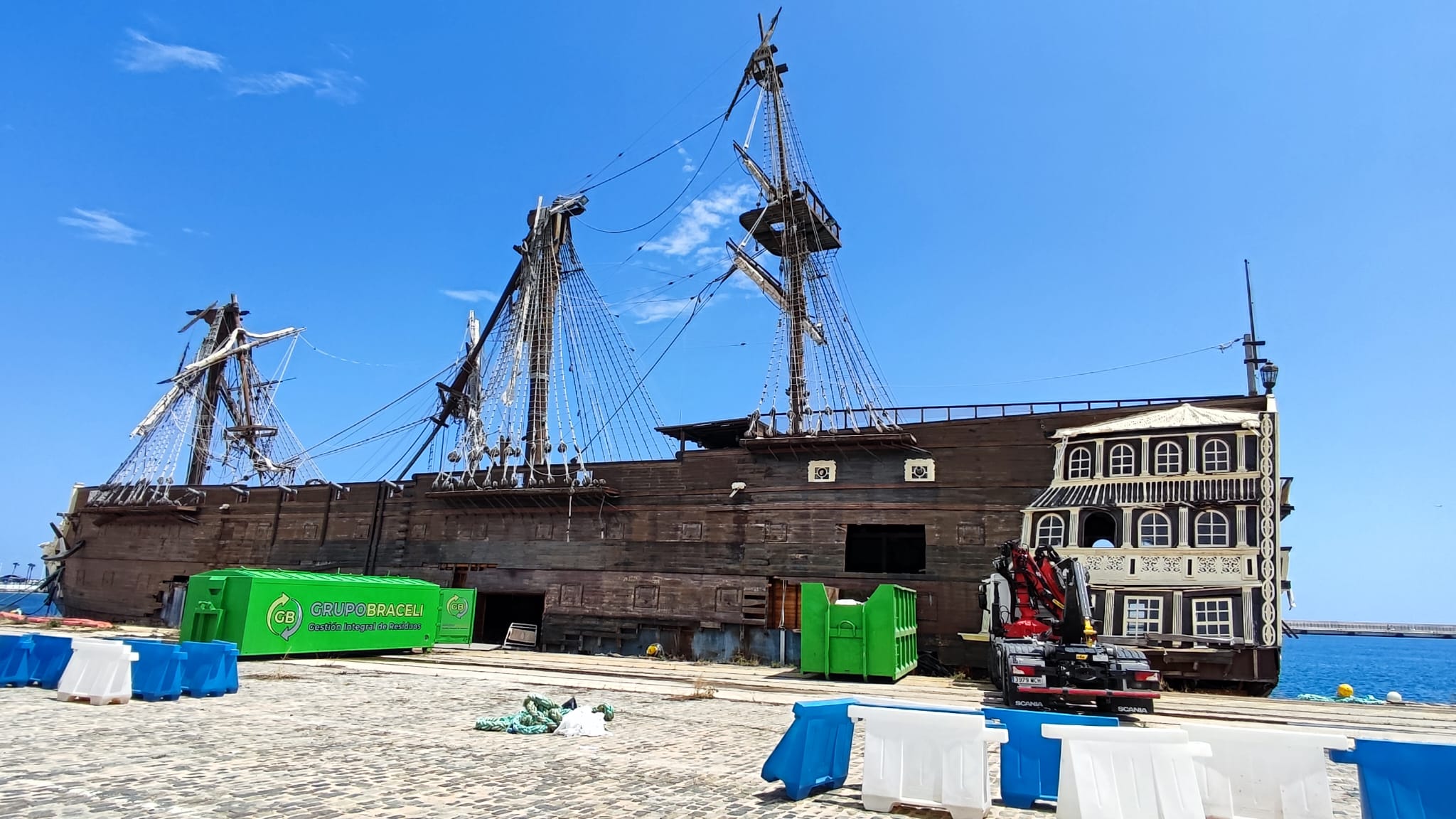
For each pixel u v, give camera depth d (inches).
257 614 1210.0
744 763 514.9
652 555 1781.5
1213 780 383.9
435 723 637.9
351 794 391.9
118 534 2637.8
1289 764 377.4
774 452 1691.7
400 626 1464.1
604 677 1151.0
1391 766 358.6
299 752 492.4
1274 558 1253.7
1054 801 404.8
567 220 2605.8
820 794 428.8
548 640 1828.2
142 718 594.2
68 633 1593.3
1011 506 1481.3
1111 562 1347.2
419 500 2124.8
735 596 1667.1
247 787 396.5
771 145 2295.8
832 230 2305.6
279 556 2287.2
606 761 504.1
